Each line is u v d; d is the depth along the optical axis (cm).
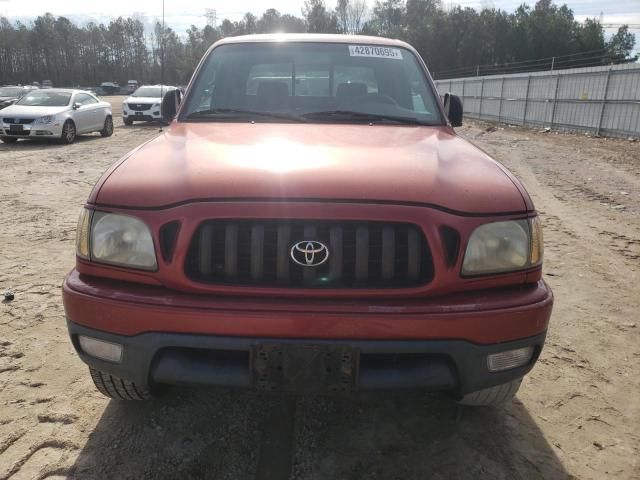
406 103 327
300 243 191
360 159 225
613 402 286
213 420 262
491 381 203
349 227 194
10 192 780
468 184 212
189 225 195
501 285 205
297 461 235
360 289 192
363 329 188
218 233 196
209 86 330
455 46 7356
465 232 197
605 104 2012
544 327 206
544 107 2462
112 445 242
